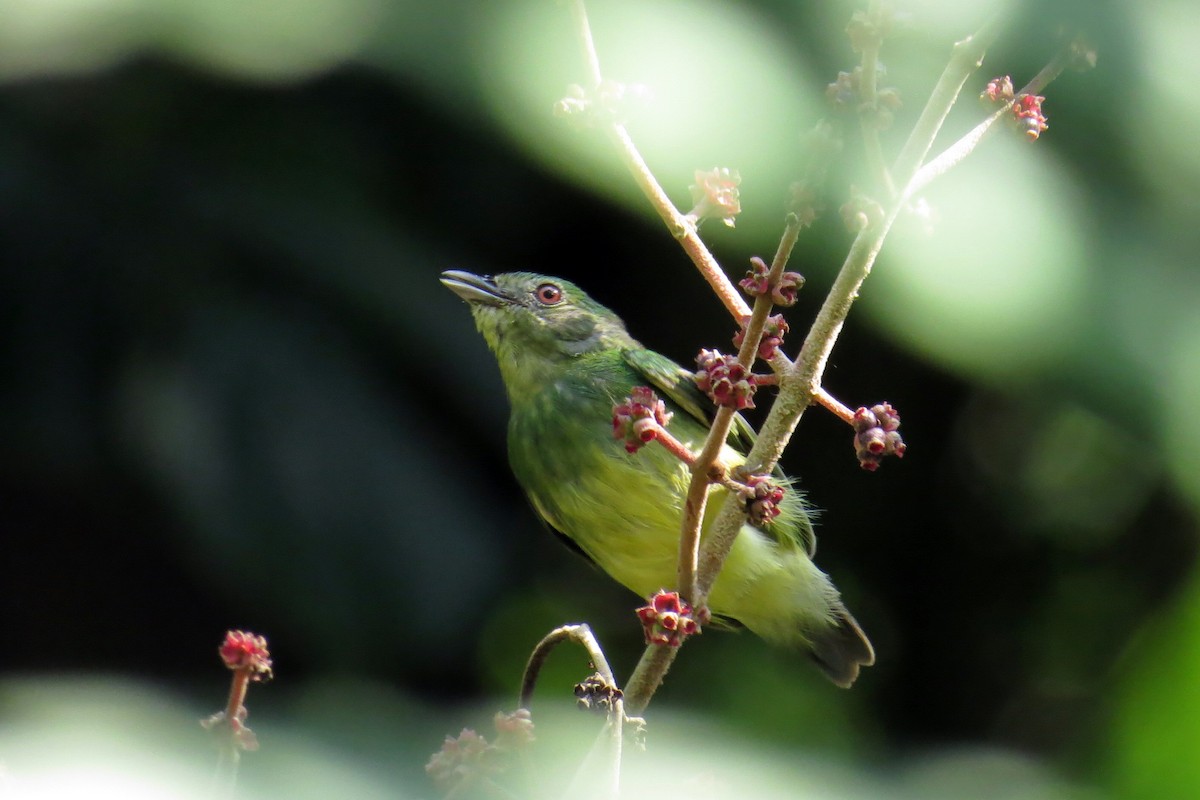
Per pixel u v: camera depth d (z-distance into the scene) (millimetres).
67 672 12148
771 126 7699
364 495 10906
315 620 10602
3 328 10930
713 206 5199
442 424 11570
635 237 12852
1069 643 14727
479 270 12086
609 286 13125
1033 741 14508
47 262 11031
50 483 11648
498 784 3932
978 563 14945
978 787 3746
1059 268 7508
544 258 12797
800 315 12367
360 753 3773
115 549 12469
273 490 10711
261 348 11008
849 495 14758
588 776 4090
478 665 11008
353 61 9320
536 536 12812
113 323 11062
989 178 7656
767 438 5078
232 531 10562
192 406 10742
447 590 10898
